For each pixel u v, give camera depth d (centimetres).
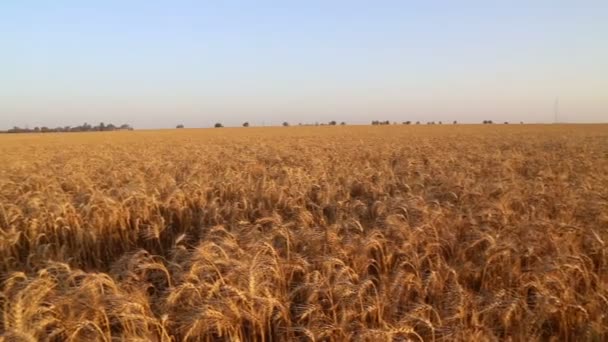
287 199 898
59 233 754
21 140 5359
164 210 862
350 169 1402
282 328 434
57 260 613
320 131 6575
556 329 454
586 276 485
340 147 2678
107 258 730
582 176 1232
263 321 425
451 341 391
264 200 941
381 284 493
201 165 1589
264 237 566
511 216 716
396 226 616
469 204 812
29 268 606
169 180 1143
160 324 393
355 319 428
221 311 409
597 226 652
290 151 2388
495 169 1396
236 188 1067
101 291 425
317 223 764
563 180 1158
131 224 817
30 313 377
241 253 513
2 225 778
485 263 530
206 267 466
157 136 5784
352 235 604
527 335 413
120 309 392
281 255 575
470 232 630
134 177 1293
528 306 470
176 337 421
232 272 451
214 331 416
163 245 784
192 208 916
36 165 1820
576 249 567
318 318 422
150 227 747
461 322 412
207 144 3431
